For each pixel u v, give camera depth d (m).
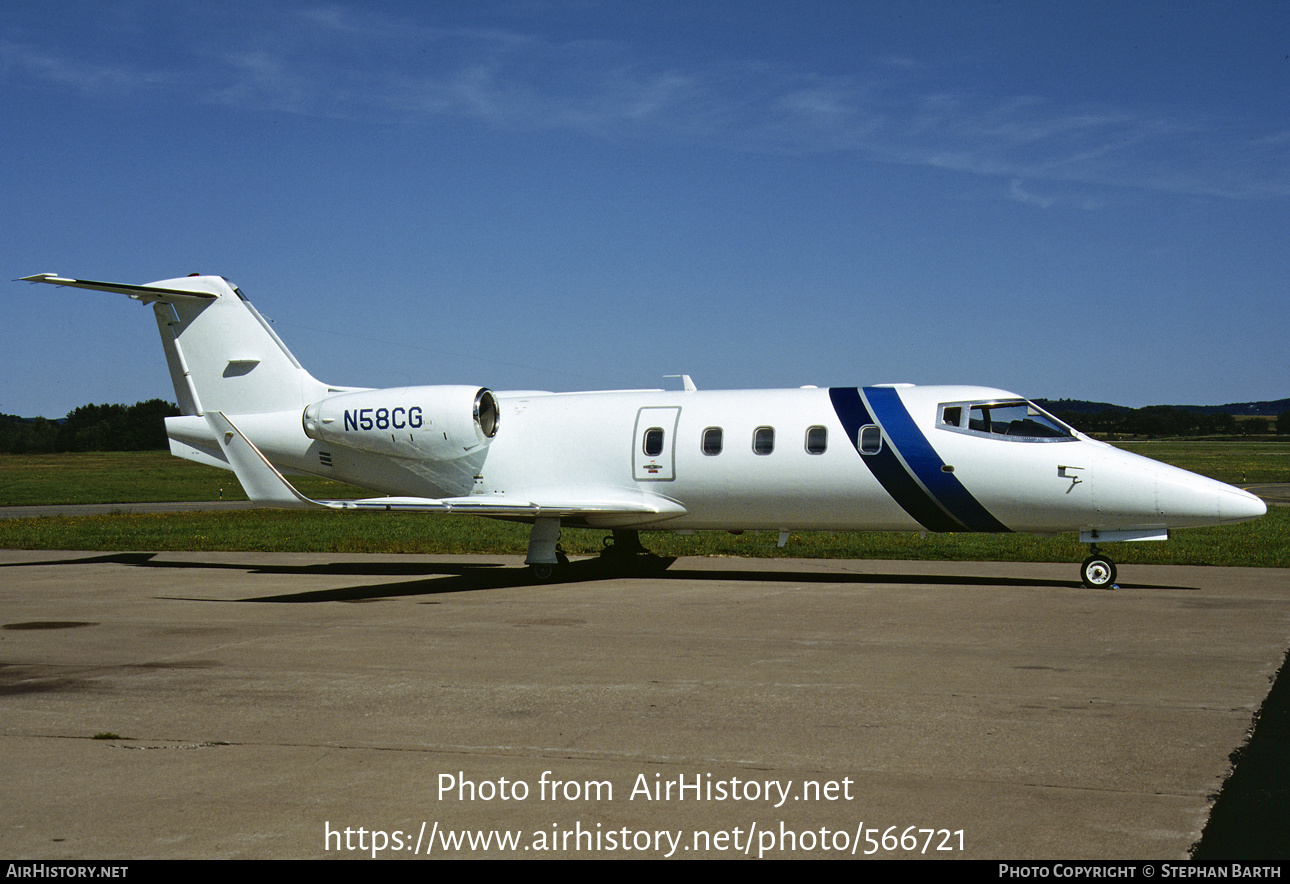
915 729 7.94
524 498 18.69
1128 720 8.14
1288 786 6.54
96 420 169.75
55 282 18.98
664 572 19.72
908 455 16.80
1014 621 13.06
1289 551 22.14
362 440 19.58
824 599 15.35
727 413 18.11
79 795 6.62
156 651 11.64
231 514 38.84
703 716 8.40
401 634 12.62
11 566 21.72
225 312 21.08
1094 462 16.02
